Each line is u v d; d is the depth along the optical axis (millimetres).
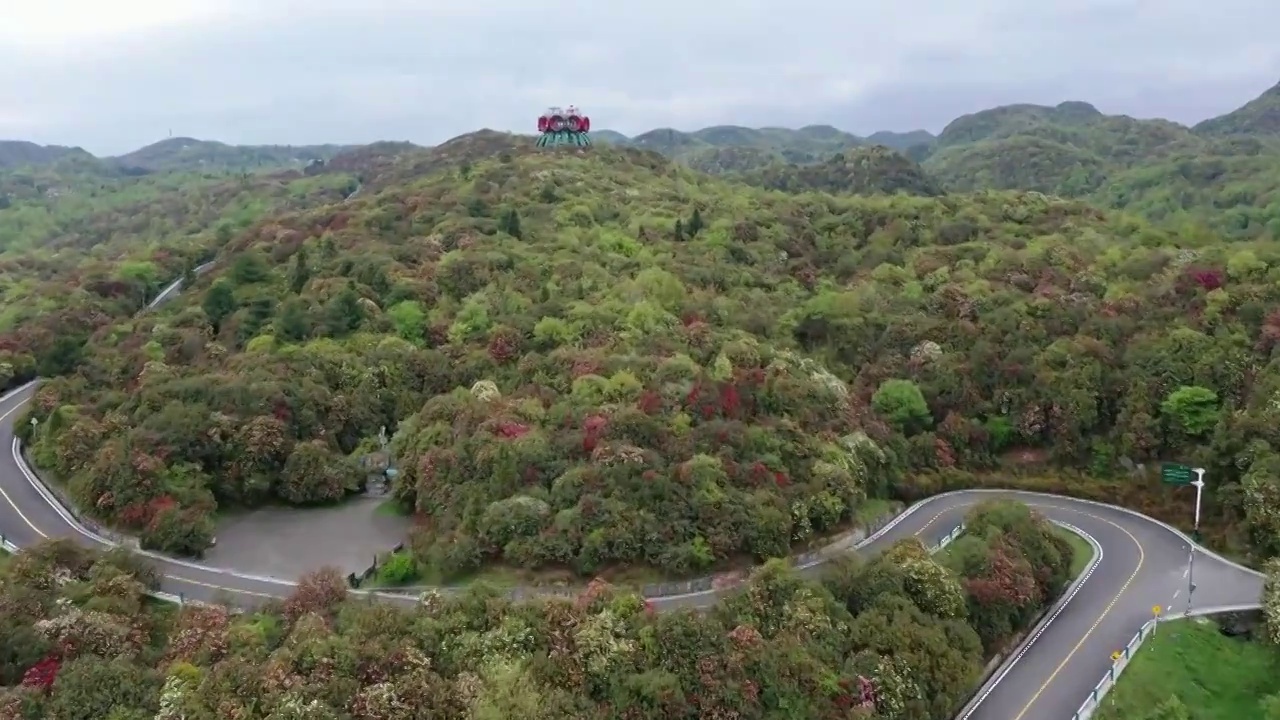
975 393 87125
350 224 122625
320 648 42656
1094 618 58656
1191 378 81062
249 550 62094
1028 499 79125
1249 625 57938
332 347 84875
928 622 51250
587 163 165875
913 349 93062
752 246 121812
